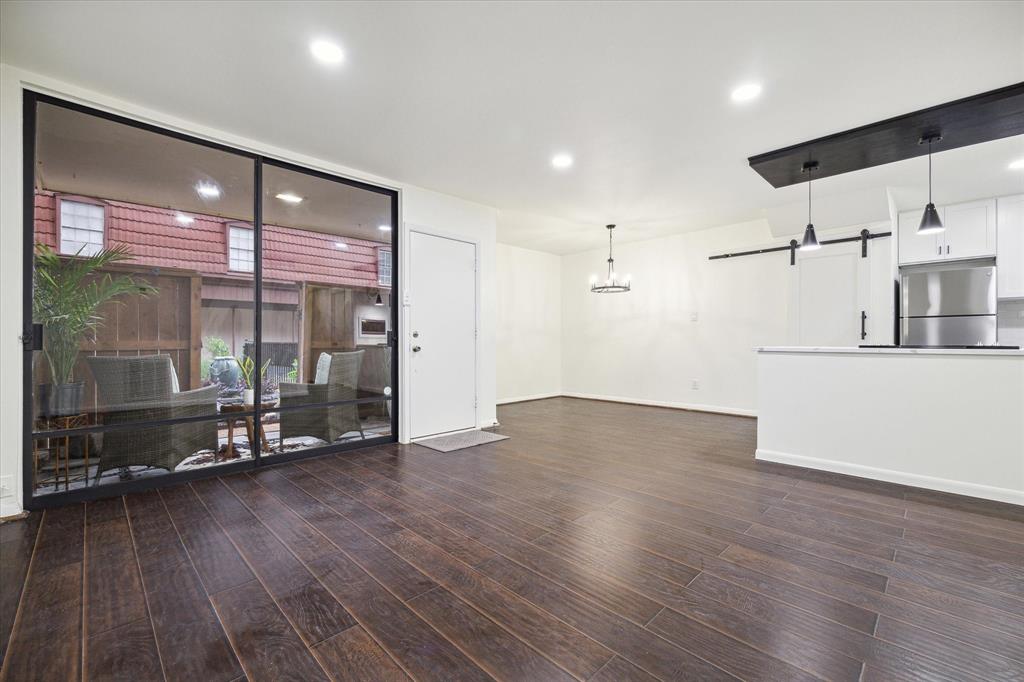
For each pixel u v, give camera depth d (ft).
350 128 10.36
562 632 4.95
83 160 9.00
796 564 6.42
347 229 12.96
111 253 9.32
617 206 16.49
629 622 5.12
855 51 7.52
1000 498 8.93
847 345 16.16
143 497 9.16
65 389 8.81
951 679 4.26
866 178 13.32
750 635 4.88
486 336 16.44
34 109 8.41
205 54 7.61
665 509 8.50
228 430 10.82
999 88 8.66
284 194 11.73
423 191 14.44
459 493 9.41
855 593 5.69
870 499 9.04
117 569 6.28
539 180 13.73
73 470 8.86
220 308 10.70
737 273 19.07
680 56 7.70
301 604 5.49
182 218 10.19
